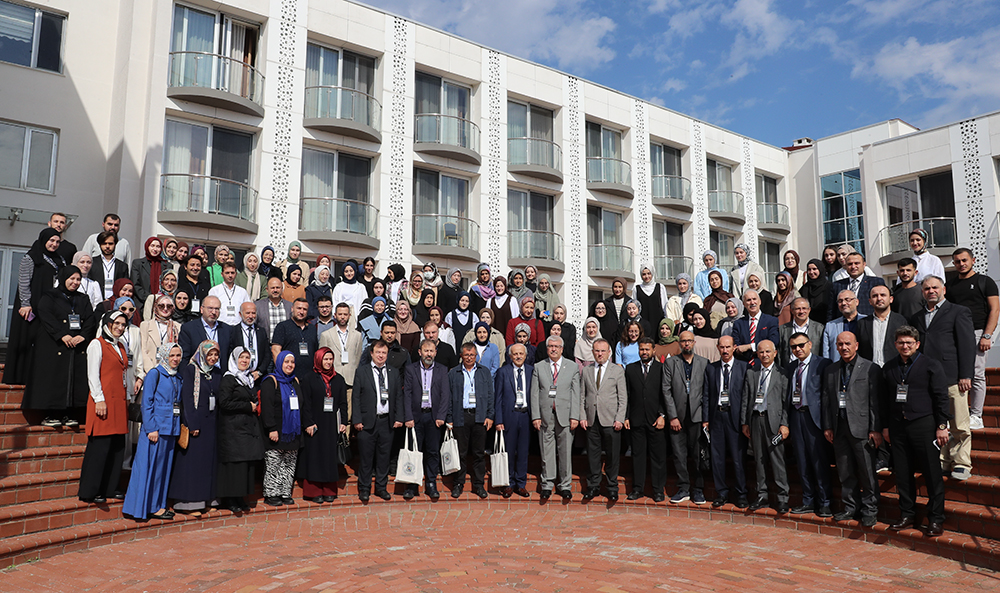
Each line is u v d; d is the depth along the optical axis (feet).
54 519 21.88
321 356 28.22
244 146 52.16
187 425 24.68
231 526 25.09
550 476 30.01
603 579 18.42
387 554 21.06
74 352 25.09
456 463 29.40
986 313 24.64
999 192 67.00
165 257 31.65
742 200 84.17
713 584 18.07
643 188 74.90
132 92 47.98
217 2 50.44
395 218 57.67
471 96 64.64
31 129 47.14
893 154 75.15
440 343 32.83
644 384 29.53
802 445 25.27
